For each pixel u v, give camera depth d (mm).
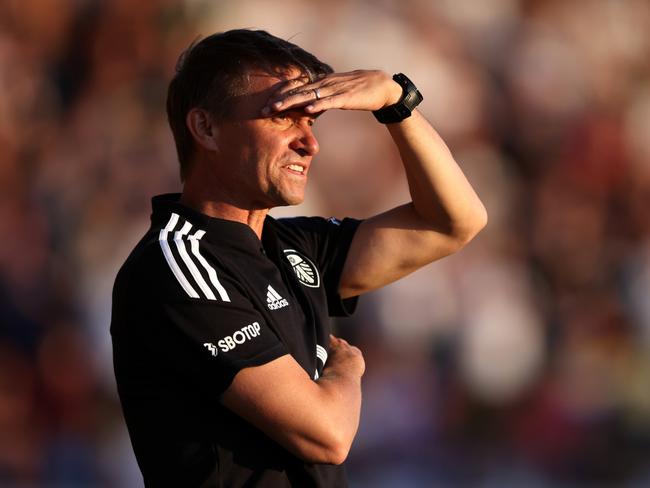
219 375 7594
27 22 31250
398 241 9539
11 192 28672
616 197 33250
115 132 29734
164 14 31859
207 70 8328
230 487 7680
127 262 8047
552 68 34000
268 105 8070
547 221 32031
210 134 8344
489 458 27406
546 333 29906
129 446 25656
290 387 7691
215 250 8039
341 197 29375
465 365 27906
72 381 26312
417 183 9305
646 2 36094
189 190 8602
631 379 29719
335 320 26812
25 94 30328
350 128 29719
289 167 8242
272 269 8359
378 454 26406
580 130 33594
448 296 28109
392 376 26891
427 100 31766
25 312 26719
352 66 31500
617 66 35125
